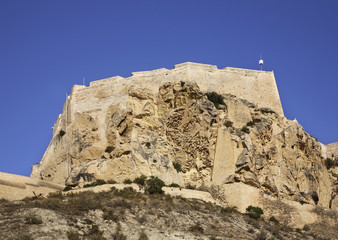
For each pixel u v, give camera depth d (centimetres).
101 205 6631
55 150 8931
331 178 9250
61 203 6619
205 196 7588
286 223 7788
